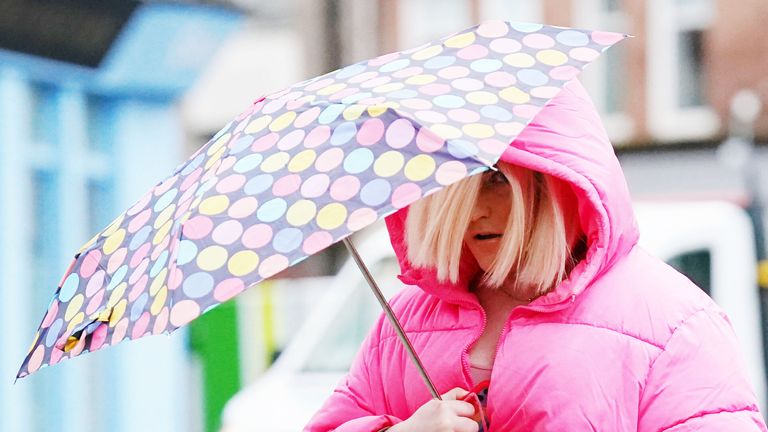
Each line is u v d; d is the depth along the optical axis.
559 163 6.95
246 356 28.41
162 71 25.77
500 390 7.14
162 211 6.80
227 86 49.38
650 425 7.03
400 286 18.14
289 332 28.98
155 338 26.52
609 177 7.07
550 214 7.21
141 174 26.52
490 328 7.62
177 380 27.02
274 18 49.50
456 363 7.45
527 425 7.05
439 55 7.08
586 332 7.09
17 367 23.53
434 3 50.56
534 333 7.16
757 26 46.06
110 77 25.14
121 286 6.57
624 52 48.25
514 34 7.17
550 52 6.99
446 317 7.63
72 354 6.68
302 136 6.45
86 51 24.16
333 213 5.96
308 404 16.42
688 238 16.92
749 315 16.88
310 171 6.22
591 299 7.19
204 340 27.80
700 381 7.03
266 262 5.90
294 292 35.97
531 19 49.50
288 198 6.14
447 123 6.19
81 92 25.22
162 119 26.95
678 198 40.31
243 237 6.05
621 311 7.15
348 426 7.45
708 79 47.03
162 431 26.56
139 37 24.50
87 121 25.66
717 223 17.22
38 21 22.89
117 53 24.55
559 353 7.05
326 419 8.04
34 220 24.30
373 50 50.62
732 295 16.86
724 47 46.53
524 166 6.92
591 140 7.09
